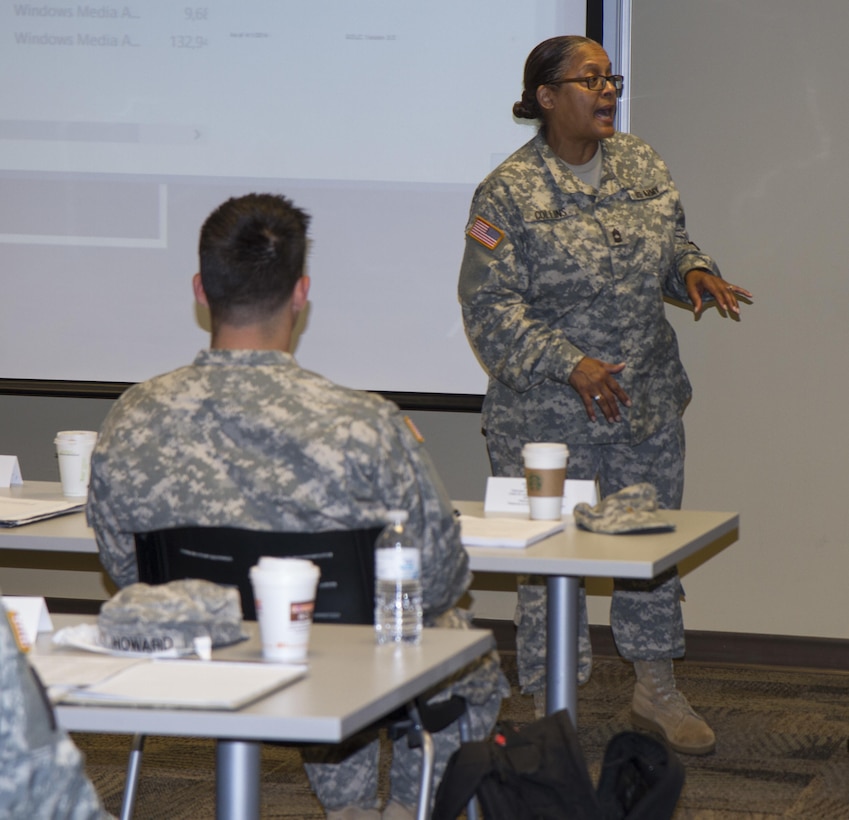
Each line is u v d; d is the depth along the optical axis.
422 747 3.07
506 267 5.33
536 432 5.49
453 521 3.15
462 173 7.00
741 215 6.74
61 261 7.39
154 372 7.36
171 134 7.24
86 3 7.28
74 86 7.31
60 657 2.47
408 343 7.12
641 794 2.97
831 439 6.75
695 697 6.38
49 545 3.87
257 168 7.18
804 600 6.85
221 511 3.03
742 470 6.86
